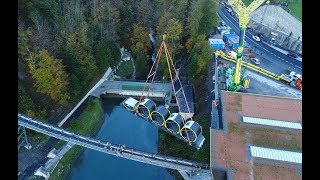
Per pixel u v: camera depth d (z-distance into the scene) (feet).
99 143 305.12
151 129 383.86
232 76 377.71
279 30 501.97
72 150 341.41
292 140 269.64
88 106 398.42
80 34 391.65
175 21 421.18
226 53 444.55
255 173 238.48
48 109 357.61
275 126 282.77
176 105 395.96
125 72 460.96
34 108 338.13
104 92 430.61
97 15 433.07
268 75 402.93
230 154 253.85
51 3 391.65
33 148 327.88
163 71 438.40
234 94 324.60
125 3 475.72
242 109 303.07
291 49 475.72
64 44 382.42
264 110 303.27
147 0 472.03
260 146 262.26
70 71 376.68
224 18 536.01
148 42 455.22
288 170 241.55
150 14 475.72
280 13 511.40
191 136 332.60
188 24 440.86
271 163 246.68
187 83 427.33
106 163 342.23
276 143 265.95
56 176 314.14
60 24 393.09
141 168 337.31
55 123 357.20
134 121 398.42
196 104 399.24
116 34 457.27
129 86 429.79
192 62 411.34
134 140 370.32
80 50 390.01
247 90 375.45
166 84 435.53
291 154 253.85
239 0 322.75
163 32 432.25
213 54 427.33
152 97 432.66
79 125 371.15
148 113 369.91
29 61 341.82
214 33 488.44
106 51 426.10
